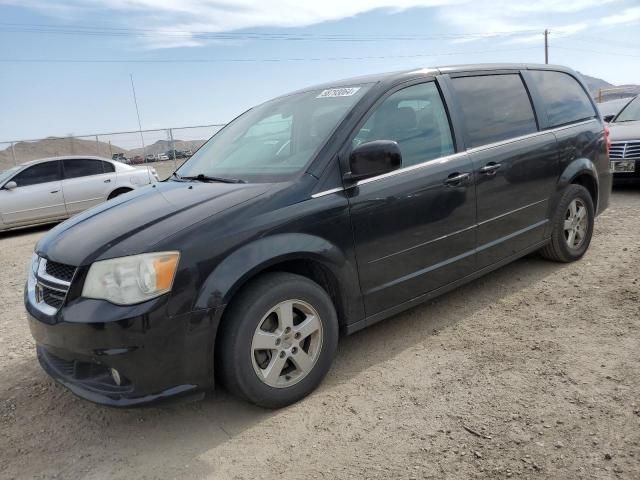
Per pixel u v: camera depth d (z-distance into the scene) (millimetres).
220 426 2871
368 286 3287
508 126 4254
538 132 4477
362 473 2395
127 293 2514
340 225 3088
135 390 2570
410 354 3486
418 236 3504
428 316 4066
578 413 2672
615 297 4094
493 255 4102
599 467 2277
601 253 5211
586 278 4559
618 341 3385
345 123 3293
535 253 5113
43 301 2826
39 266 2957
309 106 3727
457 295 4441
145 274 2518
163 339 2537
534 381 3016
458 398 2920
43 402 3285
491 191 3973
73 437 2895
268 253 2777
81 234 2918
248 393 2787
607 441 2438
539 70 4805
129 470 2574
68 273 2689
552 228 4680
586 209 4992
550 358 3260
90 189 10836
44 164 10570
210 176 3619
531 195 4352
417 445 2553
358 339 3775
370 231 3236
